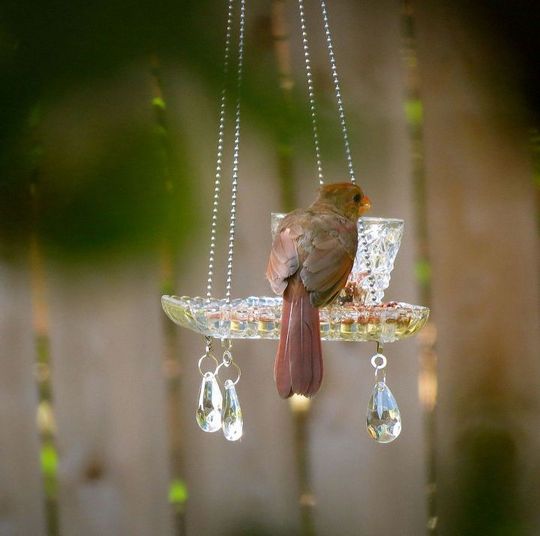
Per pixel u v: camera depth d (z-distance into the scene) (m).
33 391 6.89
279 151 6.71
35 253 6.15
